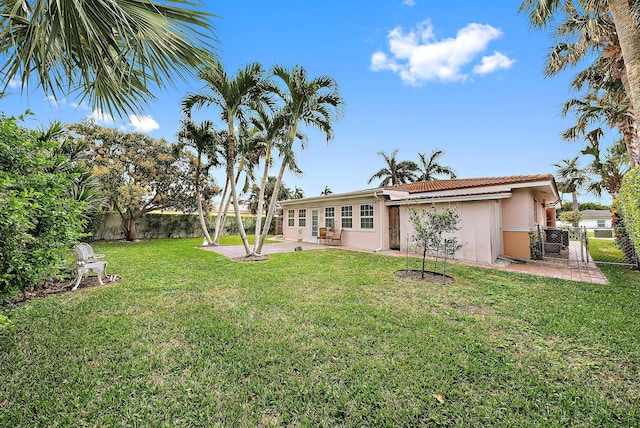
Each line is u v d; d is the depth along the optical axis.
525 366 2.66
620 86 8.48
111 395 2.21
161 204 17.23
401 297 4.86
